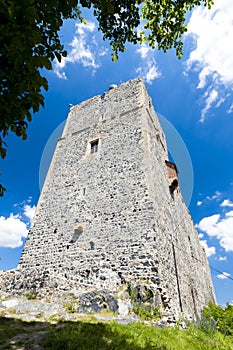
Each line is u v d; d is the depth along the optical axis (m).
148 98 15.20
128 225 9.70
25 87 2.26
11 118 2.45
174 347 5.01
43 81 2.28
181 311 9.16
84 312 6.62
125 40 5.50
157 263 8.30
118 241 9.48
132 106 13.98
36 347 4.09
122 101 14.76
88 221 10.79
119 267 8.79
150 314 6.94
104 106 15.44
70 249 10.32
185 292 10.81
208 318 10.65
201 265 19.28
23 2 1.71
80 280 8.39
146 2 5.39
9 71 2.24
